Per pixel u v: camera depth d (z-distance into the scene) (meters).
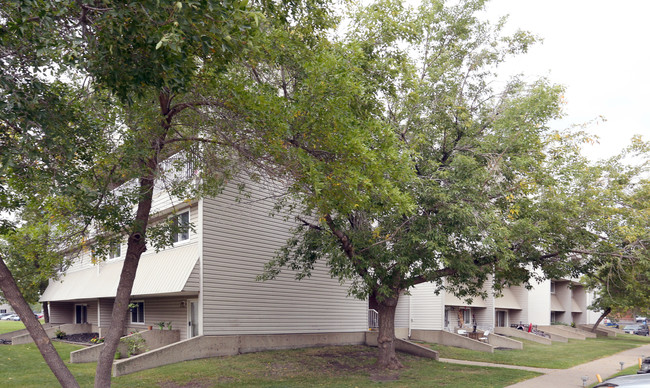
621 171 17.03
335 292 22.89
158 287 17.73
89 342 21.55
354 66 11.69
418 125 15.82
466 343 25.83
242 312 18.31
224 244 17.94
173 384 13.33
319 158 10.84
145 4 7.48
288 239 19.70
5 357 16.06
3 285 8.41
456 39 16.64
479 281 17.16
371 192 11.27
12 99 8.34
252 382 14.02
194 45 8.44
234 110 10.59
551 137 15.26
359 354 20.41
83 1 8.44
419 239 13.86
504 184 15.08
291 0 11.34
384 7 14.26
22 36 7.72
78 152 9.95
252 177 13.13
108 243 11.35
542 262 16.00
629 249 14.99
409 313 29.77
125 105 11.07
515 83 16.55
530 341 31.89
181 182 12.92
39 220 12.16
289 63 12.22
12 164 8.42
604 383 5.79
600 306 41.75
